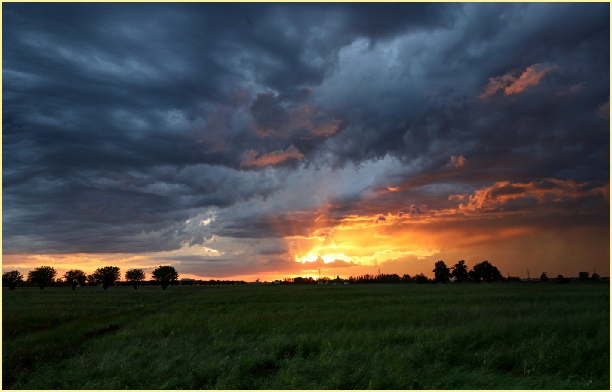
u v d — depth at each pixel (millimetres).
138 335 17750
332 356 12023
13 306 37812
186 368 11312
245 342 15273
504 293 47875
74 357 13281
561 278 116125
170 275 107750
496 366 11516
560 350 11930
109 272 114250
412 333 15422
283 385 10055
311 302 38562
